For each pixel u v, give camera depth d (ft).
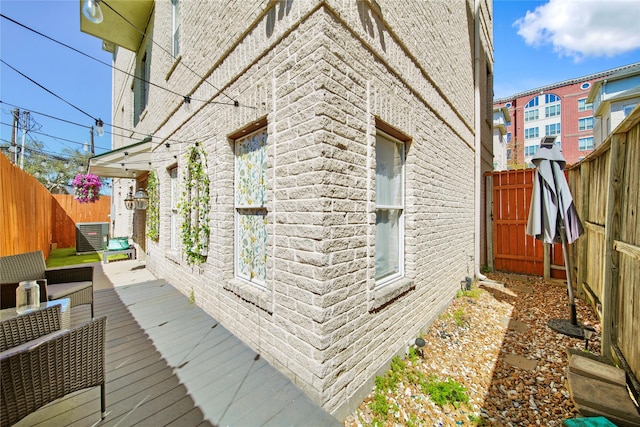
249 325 9.06
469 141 19.29
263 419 5.99
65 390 5.68
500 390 8.27
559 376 8.95
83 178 31.63
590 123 93.20
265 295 8.52
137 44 24.86
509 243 22.57
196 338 9.65
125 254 28.53
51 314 7.45
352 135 7.33
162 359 8.30
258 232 9.75
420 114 11.34
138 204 21.62
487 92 27.43
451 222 15.31
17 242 17.49
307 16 6.79
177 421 5.93
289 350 7.26
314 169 6.47
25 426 5.71
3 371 4.87
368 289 7.82
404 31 9.89
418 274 11.05
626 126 8.55
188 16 13.65
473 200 20.33
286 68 7.47
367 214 7.89
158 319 11.34
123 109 31.94
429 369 9.11
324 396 6.33
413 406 7.40
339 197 6.83
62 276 11.84
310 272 6.56
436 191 13.05
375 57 8.39
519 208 22.09
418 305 11.02
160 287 16.02
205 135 12.17
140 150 19.67
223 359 8.30
